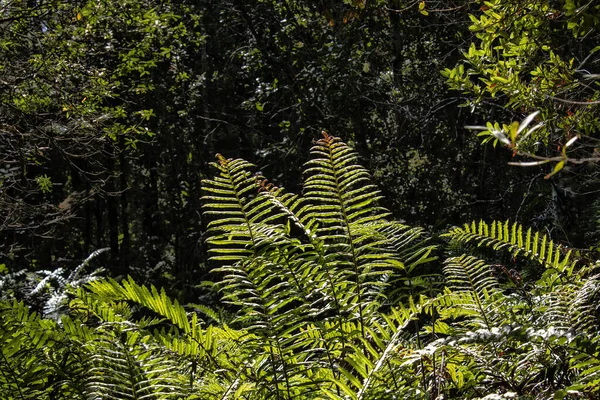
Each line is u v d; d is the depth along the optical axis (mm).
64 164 19703
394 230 3426
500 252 6762
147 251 26891
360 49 15008
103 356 2809
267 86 15234
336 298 3021
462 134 14602
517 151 1917
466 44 10859
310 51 15008
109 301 3385
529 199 11750
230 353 3166
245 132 18703
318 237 3121
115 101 15188
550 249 3668
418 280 3357
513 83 3883
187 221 23531
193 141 21188
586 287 3139
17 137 9789
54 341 3002
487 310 3232
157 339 3131
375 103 14414
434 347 2514
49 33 9344
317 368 3020
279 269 2994
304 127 15211
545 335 2332
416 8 13109
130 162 24859
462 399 2822
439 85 13453
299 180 14984
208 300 13469
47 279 8477
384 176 14281
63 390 2920
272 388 2869
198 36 14859
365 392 2627
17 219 10164
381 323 3525
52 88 9242
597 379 2395
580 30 3570
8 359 2908
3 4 9016
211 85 19578
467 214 13828
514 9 3809
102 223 30125
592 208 8984
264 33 15844
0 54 9219
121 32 10516
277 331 2904
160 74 16562
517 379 2908
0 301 3090
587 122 3820
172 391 2811
